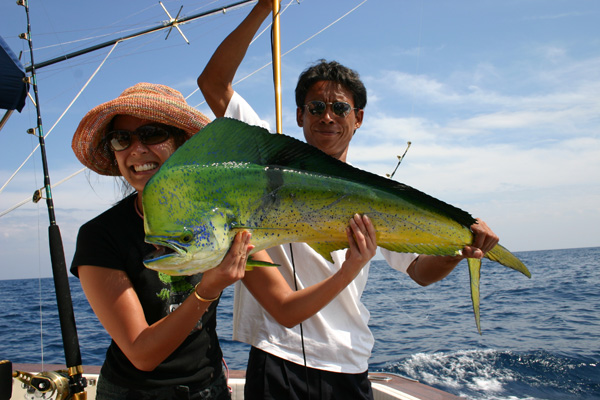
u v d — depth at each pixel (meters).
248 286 2.05
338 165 1.61
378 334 10.77
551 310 14.82
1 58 2.34
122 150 1.76
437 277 2.37
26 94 2.57
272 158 1.54
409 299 18.84
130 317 1.62
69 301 1.99
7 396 1.92
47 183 2.11
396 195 1.66
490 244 1.79
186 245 1.34
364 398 2.34
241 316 2.48
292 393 2.21
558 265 47.38
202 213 1.37
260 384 2.27
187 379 1.79
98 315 1.66
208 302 1.49
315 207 1.56
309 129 2.60
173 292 1.81
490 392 6.22
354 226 1.60
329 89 2.55
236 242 1.41
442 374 7.11
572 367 7.34
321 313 2.33
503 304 16.84
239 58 2.76
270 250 2.45
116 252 1.71
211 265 1.40
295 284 2.19
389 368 7.45
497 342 9.46
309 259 2.37
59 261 2.01
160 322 1.55
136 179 1.77
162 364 1.74
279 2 2.32
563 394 6.12
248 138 1.50
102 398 1.78
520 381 6.68
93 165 2.01
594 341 9.39
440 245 1.74
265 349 2.30
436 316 13.80
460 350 8.62
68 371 1.92
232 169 1.45
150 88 1.87
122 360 1.75
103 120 1.77
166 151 1.78
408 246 1.73
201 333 1.87
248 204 1.46
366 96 2.72
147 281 1.74
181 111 1.73
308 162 1.59
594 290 21.08
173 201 1.35
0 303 24.34
